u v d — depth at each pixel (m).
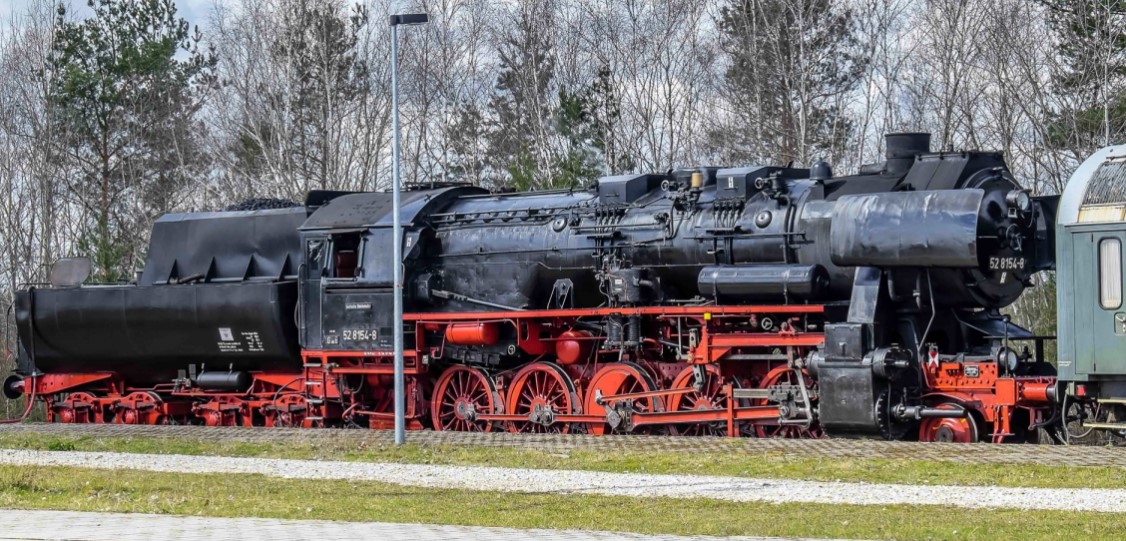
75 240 60.19
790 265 23.09
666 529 14.12
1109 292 20.83
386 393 29.23
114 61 59.59
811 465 19.08
